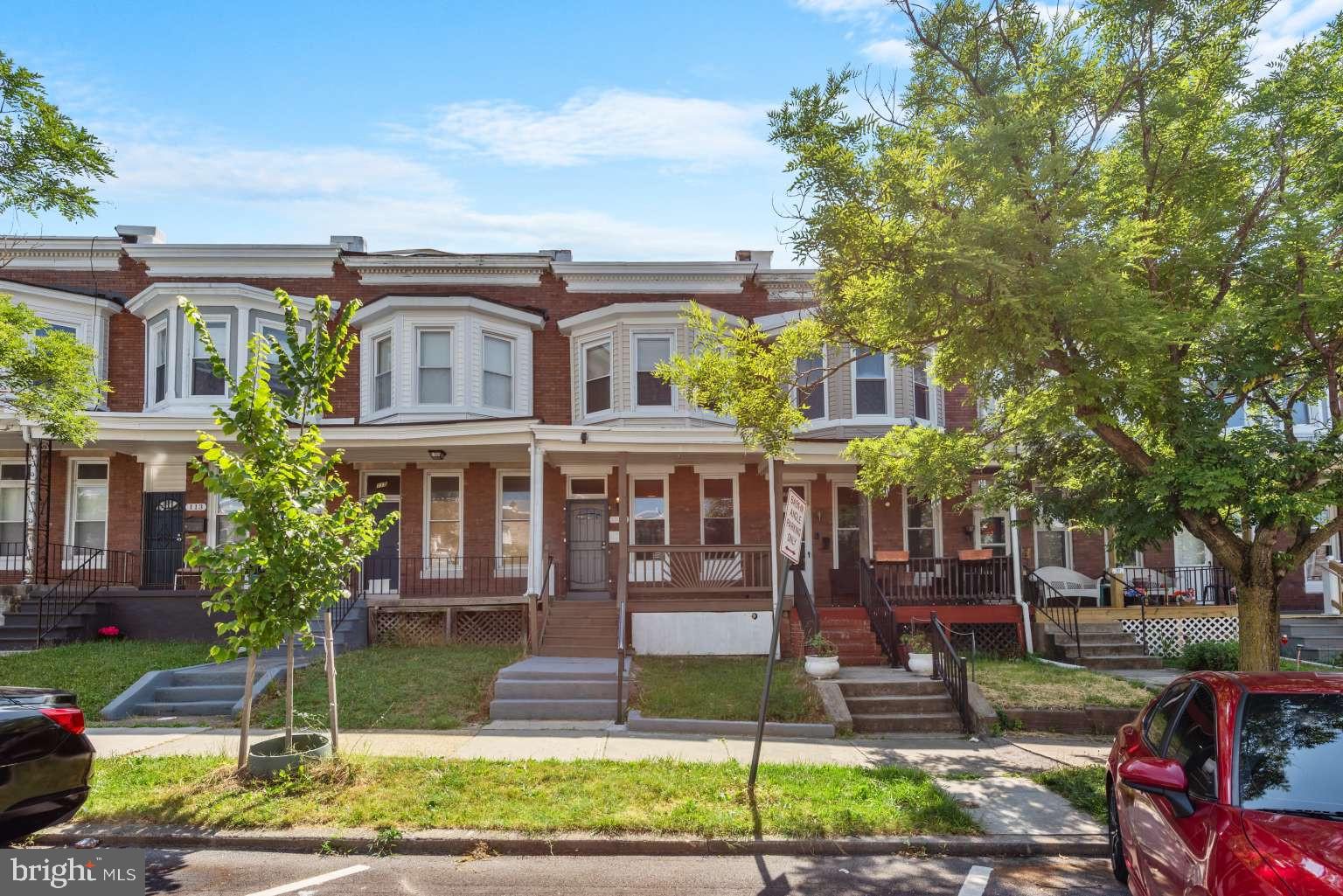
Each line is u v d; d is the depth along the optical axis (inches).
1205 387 372.8
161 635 617.6
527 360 731.4
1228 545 369.1
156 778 302.2
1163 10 364.8
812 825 261.7
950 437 457.4
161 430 599.5
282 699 439.8
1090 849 254.8
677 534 709.9
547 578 575.5
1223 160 372.5
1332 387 357.4
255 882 227.5
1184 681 216.2
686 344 705.0
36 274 723.4
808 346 443.8
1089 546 745.0
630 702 442.0
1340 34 363.9
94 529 697.6
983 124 347.9
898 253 342.0
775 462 592.1
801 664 520.7
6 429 600.1
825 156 347.6
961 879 235.1
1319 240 361.7
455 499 713.0
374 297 736.3
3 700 223.9
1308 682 186.9
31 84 388.8
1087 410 363.6
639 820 263.0
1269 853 138.6
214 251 718.5
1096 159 374.0
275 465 294.2
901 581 666.8
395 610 625.0
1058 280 317.1
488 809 272.8
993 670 529.7
